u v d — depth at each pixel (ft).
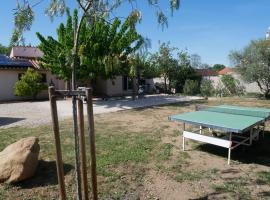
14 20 11.69
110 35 49.80
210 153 23.29
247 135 27.53
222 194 15.89
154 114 43.09
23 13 11.73
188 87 77.56
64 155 22.39
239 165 20.52
